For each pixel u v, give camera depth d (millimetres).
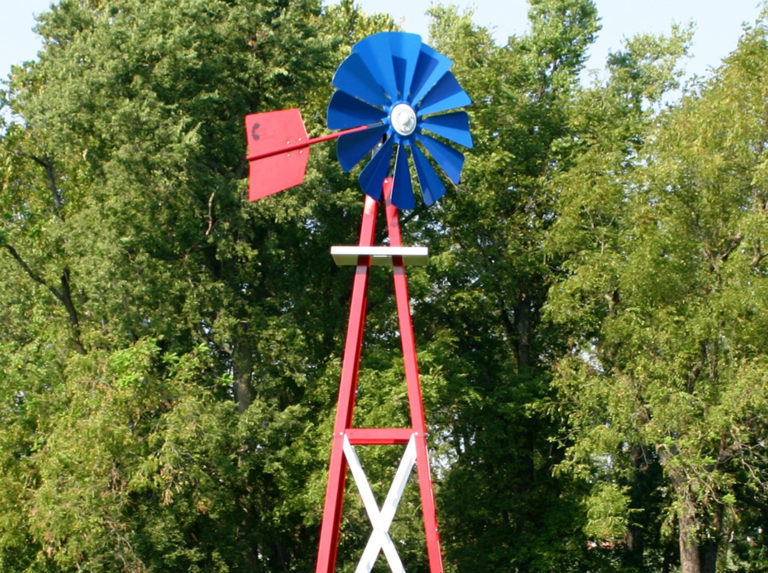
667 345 21672
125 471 20484
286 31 24609
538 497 28078
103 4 25609
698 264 22234
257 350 25250
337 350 27062
